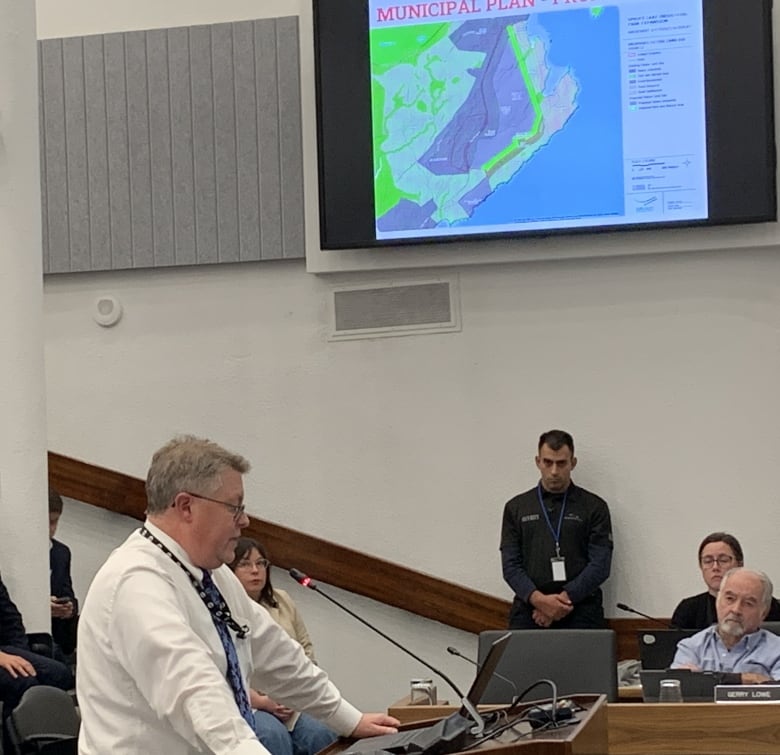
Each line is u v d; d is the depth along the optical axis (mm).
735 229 6387
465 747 2395
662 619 6449
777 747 3680
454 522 6715
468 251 6672
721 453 6477
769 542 6410
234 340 6988
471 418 6723
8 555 5102
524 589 6223
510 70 6543
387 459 6801
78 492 7004
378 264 6758
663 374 6543
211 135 7016
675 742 3748
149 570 2588
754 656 4625
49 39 7230
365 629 6754
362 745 2502
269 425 6930
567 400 6633
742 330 6473
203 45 7051
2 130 5219
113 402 7094
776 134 6336
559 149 6492
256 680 2828
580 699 2844
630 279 6590
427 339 6781
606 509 6367
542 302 6680
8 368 5168
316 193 6812
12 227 5207
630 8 6422
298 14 6977
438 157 6605
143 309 7098
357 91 6676
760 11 6273
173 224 7035
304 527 6863
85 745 2578
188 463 2656
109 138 7133
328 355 6887
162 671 2459
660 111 6387
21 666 4680
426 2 6625
